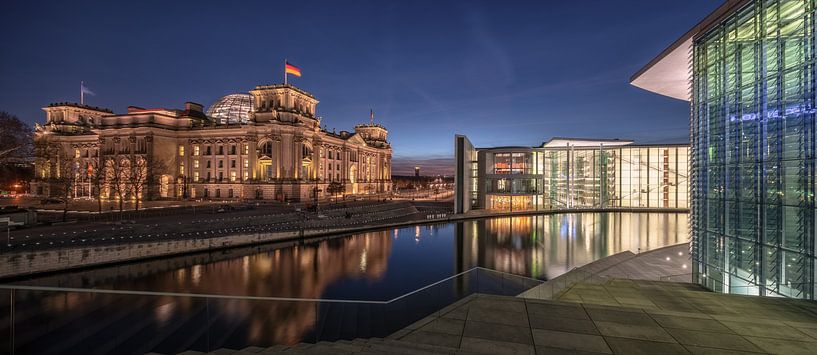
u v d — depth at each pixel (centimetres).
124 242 4119
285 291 3497
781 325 910
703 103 2367
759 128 1852
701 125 2392
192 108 11950
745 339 829
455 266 4381
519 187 9675
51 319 1781
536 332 879
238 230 5231
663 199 9281
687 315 984
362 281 3844
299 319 2186
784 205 1706
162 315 2045
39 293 1720
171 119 11244
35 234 4344
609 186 9706
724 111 2150
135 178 8494
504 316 988
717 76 2227
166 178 10931
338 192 12169
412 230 6906
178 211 7131
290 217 6806
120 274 3916
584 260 4569
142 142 10494
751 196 1922
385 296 3394
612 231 6531
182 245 4572
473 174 10094
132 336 1834
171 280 3778
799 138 1631
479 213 8719
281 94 10469
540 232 6525
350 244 5653
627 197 9556
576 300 1558
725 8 2105
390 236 6316
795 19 1648
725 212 2141
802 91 1609
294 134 10469
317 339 1928
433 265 4444
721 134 2186
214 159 10962
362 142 15750
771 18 1788
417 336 877
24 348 1631
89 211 7125
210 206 8106
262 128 10288
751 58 1934
